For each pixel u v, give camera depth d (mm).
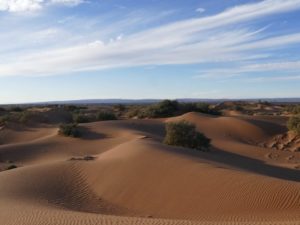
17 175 22453
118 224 12078
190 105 71812
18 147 39812
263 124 50219
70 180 22156
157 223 12164
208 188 17828
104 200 19828
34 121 58719
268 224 11875
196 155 27469
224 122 51312
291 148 43250
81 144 41406
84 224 12203
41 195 19375
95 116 67938
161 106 69688
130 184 20469
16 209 14898
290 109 83938
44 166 24516
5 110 88750
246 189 16719
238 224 12078
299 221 12555
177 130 35500
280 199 15508
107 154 28688
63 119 66875
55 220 12844
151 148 26078
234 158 34125
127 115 76312
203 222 12516
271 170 29625
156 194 18938
